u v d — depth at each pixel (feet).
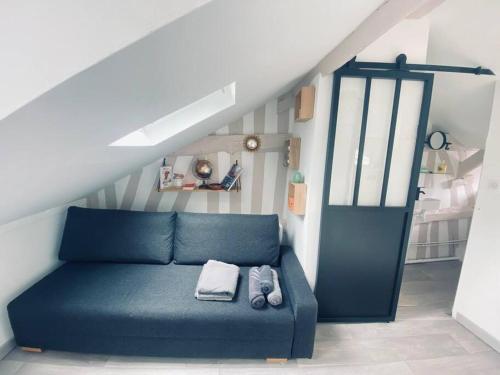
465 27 5.89
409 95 6.50
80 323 5.55
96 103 2.41
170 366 5.78
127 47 1.70
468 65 6.70
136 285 6.48
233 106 6.15
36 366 5.66
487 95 7.19
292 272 6.76
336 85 6.23
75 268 7.24
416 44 6.19
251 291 6.08
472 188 11.21
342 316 7.47
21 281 6.39
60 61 1.67
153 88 2.77
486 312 6.75
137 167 8.21
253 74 4.33
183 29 1.81
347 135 6.68
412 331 7.13
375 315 7.50
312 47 4.40
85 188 7.08
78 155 3.81
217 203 9.33
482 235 6.84
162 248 7.62
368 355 6.25
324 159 6.72
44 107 1.95
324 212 6.86
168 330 5.59
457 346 6.61
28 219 6.59
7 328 5.98
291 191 7.47
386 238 7.07
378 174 6.91
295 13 2.51
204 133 8.21
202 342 5.73
